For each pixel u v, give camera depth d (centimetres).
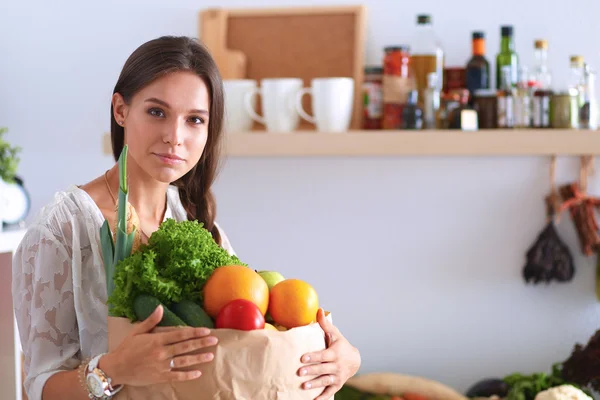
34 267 119
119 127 131
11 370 200
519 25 228
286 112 224
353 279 241
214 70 122
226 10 241
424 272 237
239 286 101
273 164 244
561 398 198
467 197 233
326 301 243
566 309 229
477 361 235
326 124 221
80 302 119
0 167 219
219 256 109
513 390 211
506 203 231
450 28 231
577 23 225
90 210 122
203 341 95
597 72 225
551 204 224
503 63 217
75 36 254
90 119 255
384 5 234
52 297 118
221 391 97
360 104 230
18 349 202
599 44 224
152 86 116
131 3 249
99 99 254
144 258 106
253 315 97
